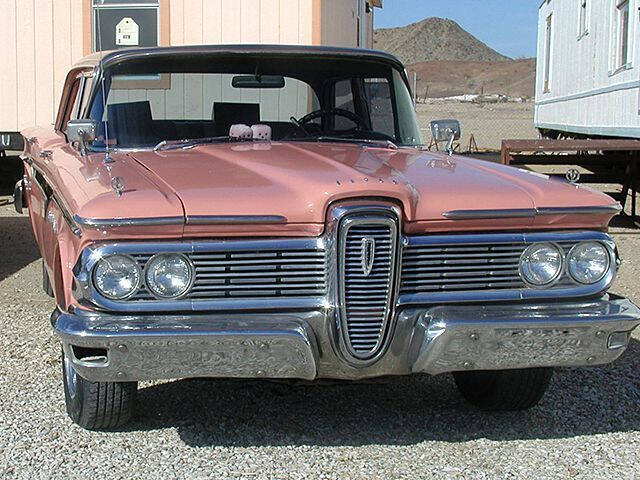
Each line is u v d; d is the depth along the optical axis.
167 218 3.46
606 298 3.92
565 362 3.83
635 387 4.96
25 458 3.88
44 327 5.98
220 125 5.10
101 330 3.44
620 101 11.67
